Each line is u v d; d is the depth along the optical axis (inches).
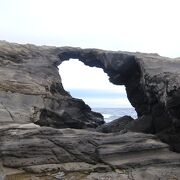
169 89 718.5
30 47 1163.9
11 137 671.8
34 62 1070.4
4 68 971.9
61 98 1014.4
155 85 792.9
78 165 652.1
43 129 692.7
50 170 632.4
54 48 1218.0
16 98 851.4
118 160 674.2
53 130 695.7
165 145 724.0
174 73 767.1
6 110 796.0
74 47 1248.8
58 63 1166.3
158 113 820.6
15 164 636.1
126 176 620.7
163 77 767.7
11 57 1041.5
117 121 1123.9
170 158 685.3
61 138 687.7
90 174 627.5
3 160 641.0
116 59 1063.0
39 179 602.5
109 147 690.2
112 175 623.8
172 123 738.2
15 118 786.2
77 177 613.9
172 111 718.5
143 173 629.6
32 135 677.3
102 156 671.1
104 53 1121.4
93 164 660.7
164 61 905.5
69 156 663.1
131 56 1021.8
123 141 713.0
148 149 704.4
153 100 841.5
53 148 666.2
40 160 647.1
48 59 1128.2
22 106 845.2
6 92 847.1
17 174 617.3
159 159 677.9
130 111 5393.7
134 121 948.0
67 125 987.3
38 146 661.3
